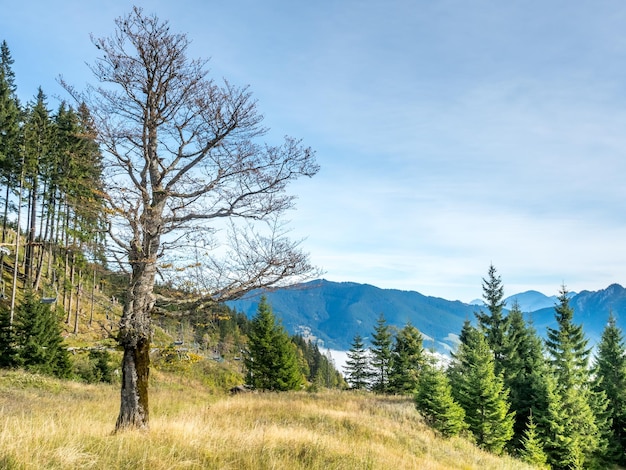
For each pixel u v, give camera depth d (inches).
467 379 1056.8
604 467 1197.7
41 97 1556.3
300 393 1168.8
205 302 343.9
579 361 1301.7
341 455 353.4
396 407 976.9
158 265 338.3
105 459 232.1
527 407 1251.2
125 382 334.3
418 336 1791.3
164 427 350.3
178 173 363.6
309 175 363.9
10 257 1624.0
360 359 2021.4
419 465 426.6
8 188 1471.5
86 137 335.0
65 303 1578.5
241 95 347.9
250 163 356.8
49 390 813.9
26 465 197.5
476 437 986.7
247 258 342.6
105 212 316.8
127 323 322.7
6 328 1056.2
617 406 1390.3
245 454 293.7
